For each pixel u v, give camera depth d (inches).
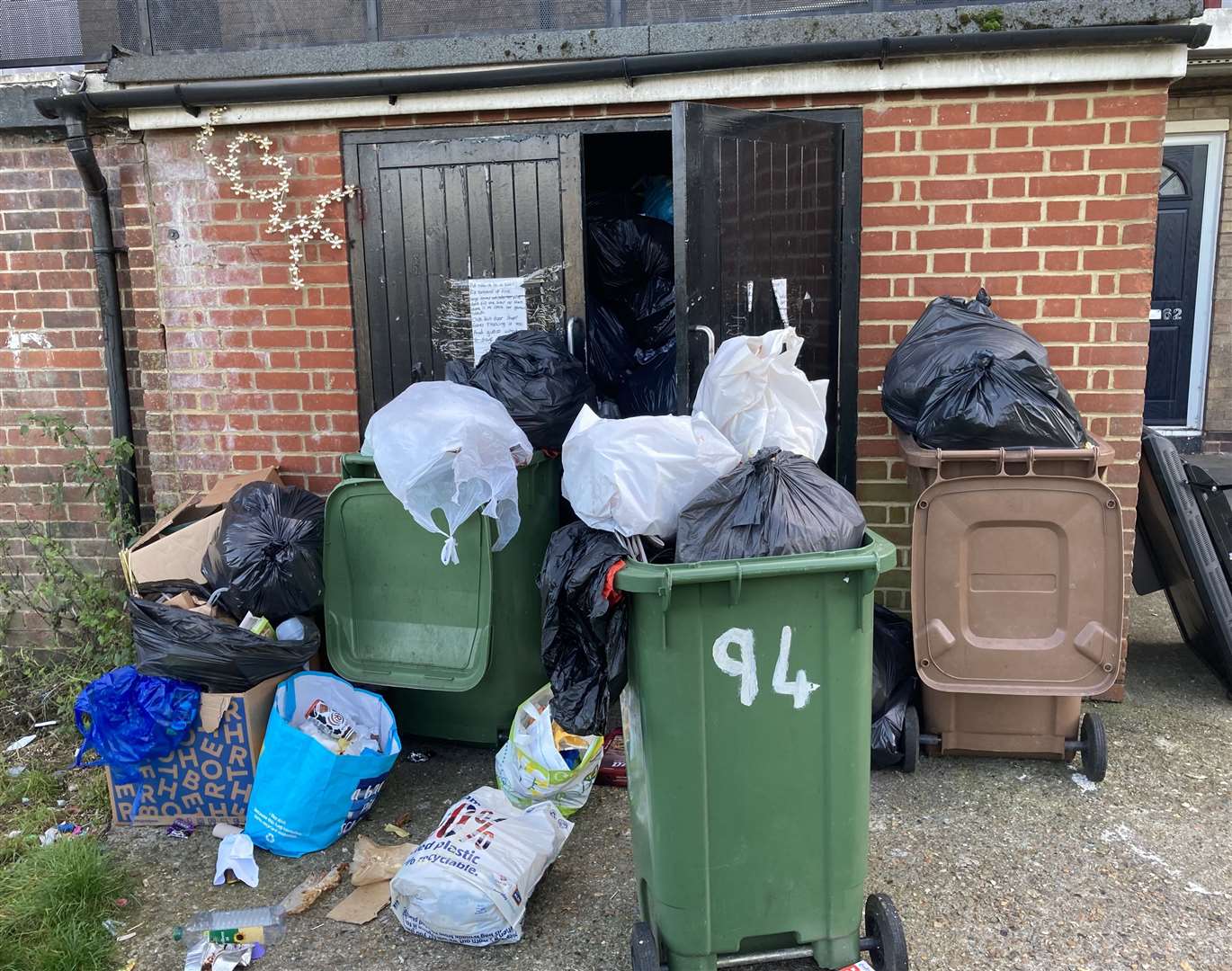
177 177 185.6
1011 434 134.7
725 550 101.6
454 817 124.3
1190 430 348.2
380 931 118.2
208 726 137.7
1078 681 137.6
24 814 148.9
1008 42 156.1
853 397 174.9
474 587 144.7
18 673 198.1
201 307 189.0
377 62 173.8
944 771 148.9
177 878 130.3
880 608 171.5
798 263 164.6
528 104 172.6
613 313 209.5
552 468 155.6
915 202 167.8
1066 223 164.2
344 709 141.3
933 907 118.7
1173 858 127.2
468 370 163.3
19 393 202.7
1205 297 338.3
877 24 160.2
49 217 195.5
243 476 185.5
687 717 98.3
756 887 102.3
